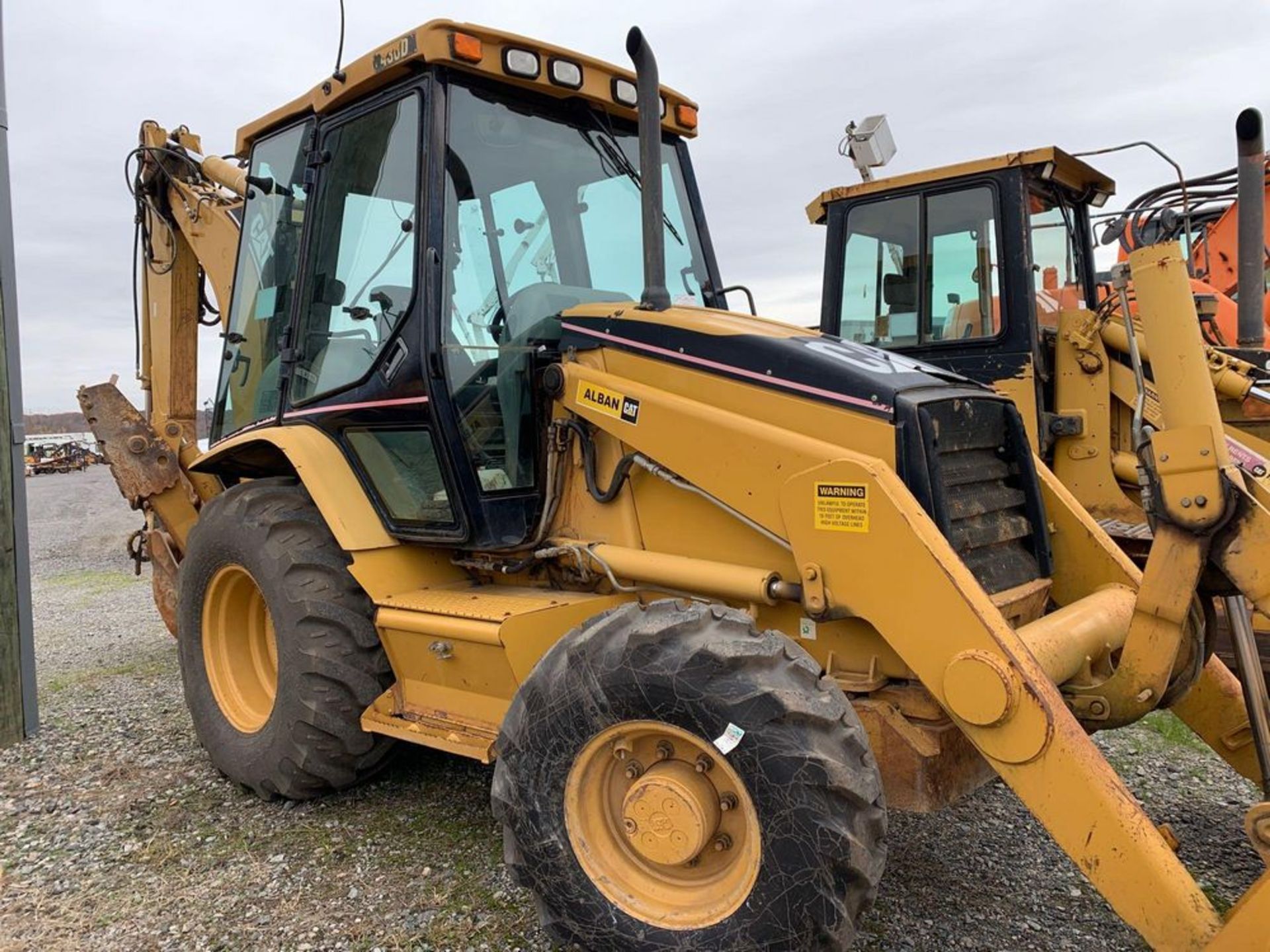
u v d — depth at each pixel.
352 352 3.43
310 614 3.36
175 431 5.06
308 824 3.43
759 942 2.17
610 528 3.05
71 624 7.45
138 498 4.90
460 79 3.21
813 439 2.60
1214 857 3.02
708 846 2.33
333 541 3.52
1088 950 2.55
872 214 5.93
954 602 2.24
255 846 3.27
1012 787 2.18
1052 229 5.89
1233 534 2.28
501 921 2.76
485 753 2.90
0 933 2.78
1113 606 2.83
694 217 3.98
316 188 3.62
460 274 3.17
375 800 3.61
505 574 3.42
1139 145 3.31
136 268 5.26
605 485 3.07
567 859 2.42
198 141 5.11
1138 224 7.38
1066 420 5.37
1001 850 3.11
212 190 4.93
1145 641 2.47
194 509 5.06
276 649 3.71
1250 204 4.52
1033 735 2.13
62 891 3.01
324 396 3.52
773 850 2.15
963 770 2.53
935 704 2.47
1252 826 2.05
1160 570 2.40
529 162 3.42
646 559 2.88
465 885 2.97
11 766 4.12
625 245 3.73
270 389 4.17
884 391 2.56
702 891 2.34
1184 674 2.76
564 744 2.43
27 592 4.51
